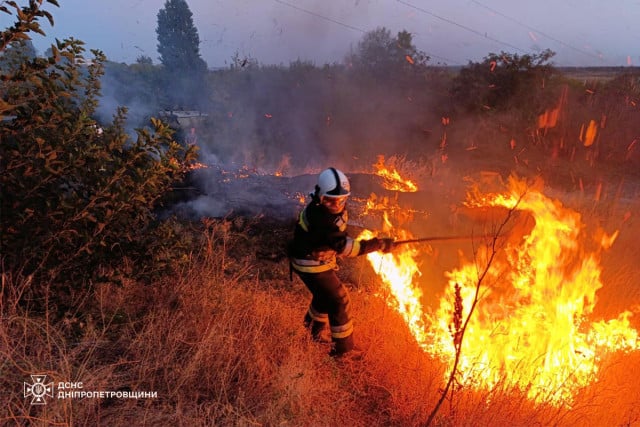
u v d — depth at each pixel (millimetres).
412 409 3203
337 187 3422
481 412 3154
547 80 16422
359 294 4582
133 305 3623
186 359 3143
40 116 3283
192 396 2887
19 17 2820
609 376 3795
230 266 4695
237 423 2617
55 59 3266
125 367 2986
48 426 2309
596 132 15016
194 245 4918
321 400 3072
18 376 2566
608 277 5359
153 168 3436
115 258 3684
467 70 17250
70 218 3211
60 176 3324
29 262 3219
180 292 3773
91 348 2855
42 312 3172
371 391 3463
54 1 2916
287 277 4852
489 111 16234
